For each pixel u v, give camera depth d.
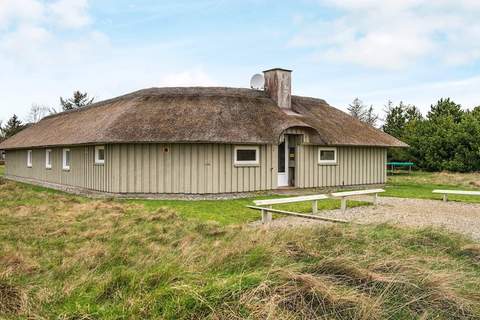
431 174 27.45
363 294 4.80
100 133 14.70
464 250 6.80
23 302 4.59
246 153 15.77
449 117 32.41
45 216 10.34
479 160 27.56
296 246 6.29
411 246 6.86
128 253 6.53
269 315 4.28
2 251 6.70
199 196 14.83
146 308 4.49
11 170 28.77
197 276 5.14
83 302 4.75
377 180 20.28
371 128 21.14
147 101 16.62
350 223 8.01
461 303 4.88
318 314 4.56
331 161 18.36
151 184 14.91
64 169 19.67
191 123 14.80
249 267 5.52
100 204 12.10
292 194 16.03
